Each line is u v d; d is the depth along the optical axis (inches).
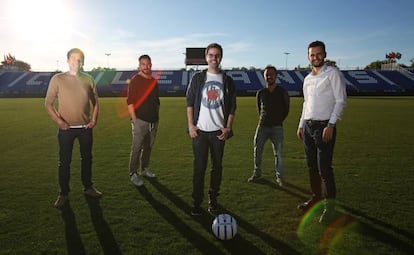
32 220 163.6
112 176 243.1
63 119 183.0
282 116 225.0
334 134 161.0
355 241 143.5
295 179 239.1
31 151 331.9
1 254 130.9
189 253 132.9
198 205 170.7
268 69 224.4
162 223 161.2
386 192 207.9
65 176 184.7
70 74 183.0
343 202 190.4
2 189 212.1
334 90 157.1
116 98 1491.1
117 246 138.2
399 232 151.8
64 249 135.6
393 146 363.9
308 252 134.4
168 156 311.4
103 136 430.9
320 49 159.2
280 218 168.1
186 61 2018.9
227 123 168.9
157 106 231.6
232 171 259.8
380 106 959.0
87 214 171.5
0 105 983.0
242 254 132.5
